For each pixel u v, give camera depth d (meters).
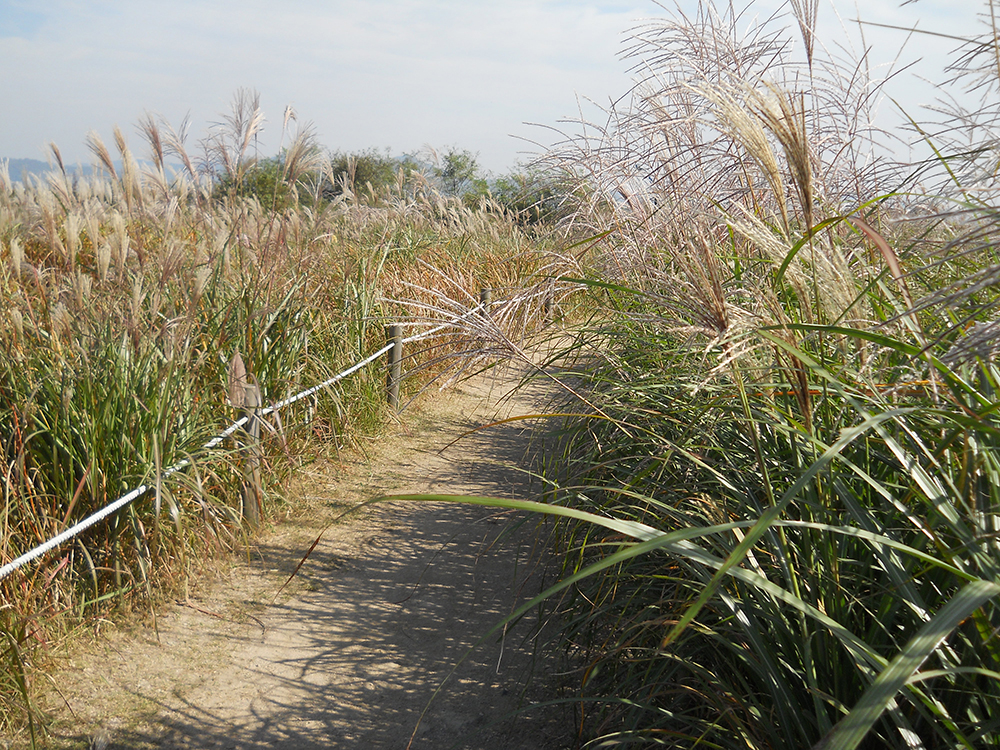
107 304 4.77
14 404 3.80
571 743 2.97
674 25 4.06
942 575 2.03
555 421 6.36
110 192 6.63
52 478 3.99
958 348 1.51
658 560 3.11
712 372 2.13
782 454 2.66
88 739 3.07
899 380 2.37
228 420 5.04
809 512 2.14
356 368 6.60
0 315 4.39
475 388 8.65
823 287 2.02
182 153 6.14
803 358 1.84
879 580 2.26
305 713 3.26
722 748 2.19
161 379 4.23
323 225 7.73
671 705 2.58
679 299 2.51
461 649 3.74
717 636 2.22
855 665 1.90
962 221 1.80
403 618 4.02
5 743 2.99
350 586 4.36
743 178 3.86
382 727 3.17
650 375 3.61
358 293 7.44
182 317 4.47
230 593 4.25
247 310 5.63
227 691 3.40
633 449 3.66
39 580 3.57
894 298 2.47
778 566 2.22
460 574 4.50
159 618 3.95
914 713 1.95
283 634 3.87
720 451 2.84
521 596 4.21
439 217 11.69
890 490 2.28
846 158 4.06
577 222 4.80
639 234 4.27
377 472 6.13
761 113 1.86
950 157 2.29
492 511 5.38
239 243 6.42
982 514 1.78
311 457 6.02
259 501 4.93
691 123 3.66
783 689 2.02
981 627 1.64
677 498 3.04
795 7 3.32
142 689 3.39
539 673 3.50
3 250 5.93
